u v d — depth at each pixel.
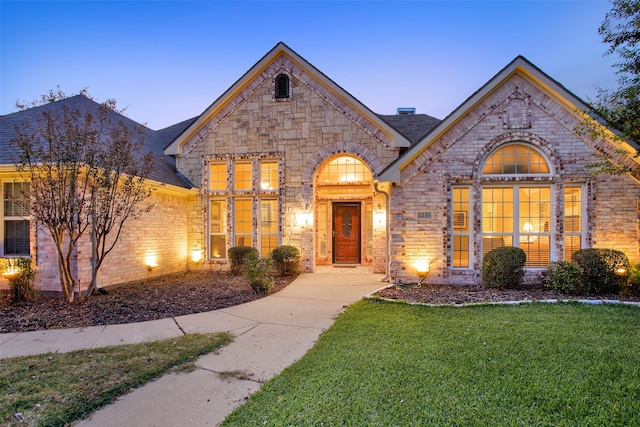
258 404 3.04
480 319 5.52
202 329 5.42
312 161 11.33
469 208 8.89
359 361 3.91
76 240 7.06
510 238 8.75
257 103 11.70
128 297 7.71
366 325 5.36
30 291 7.55
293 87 11.50
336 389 3.25
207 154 11.94
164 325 5.63
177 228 11.45
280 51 11.46
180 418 2.87
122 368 3.85
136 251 9.66
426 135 8.69
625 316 5.58
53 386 3.41
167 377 3.68
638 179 7.68
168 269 10.95
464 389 3.21
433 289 8.18
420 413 2.82
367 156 11.03
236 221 11.96
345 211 13.82
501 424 2.67
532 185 8.66
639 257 8.11
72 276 7.11
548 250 8.62
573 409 2.87
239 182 12.00
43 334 5.18
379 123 10.88
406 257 8.97
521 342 4.41
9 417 2.84
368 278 10.32
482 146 8.73
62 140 6.89
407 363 3.81
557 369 3.62
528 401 3.00
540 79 8.30
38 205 6.99
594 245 8.26
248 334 5.15
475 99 8.51
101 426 2.75
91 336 5.07
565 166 8.43
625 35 6.56
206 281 9.91
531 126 8.58
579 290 7.41
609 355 3.95
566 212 8.55
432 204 8.88
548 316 5.61
